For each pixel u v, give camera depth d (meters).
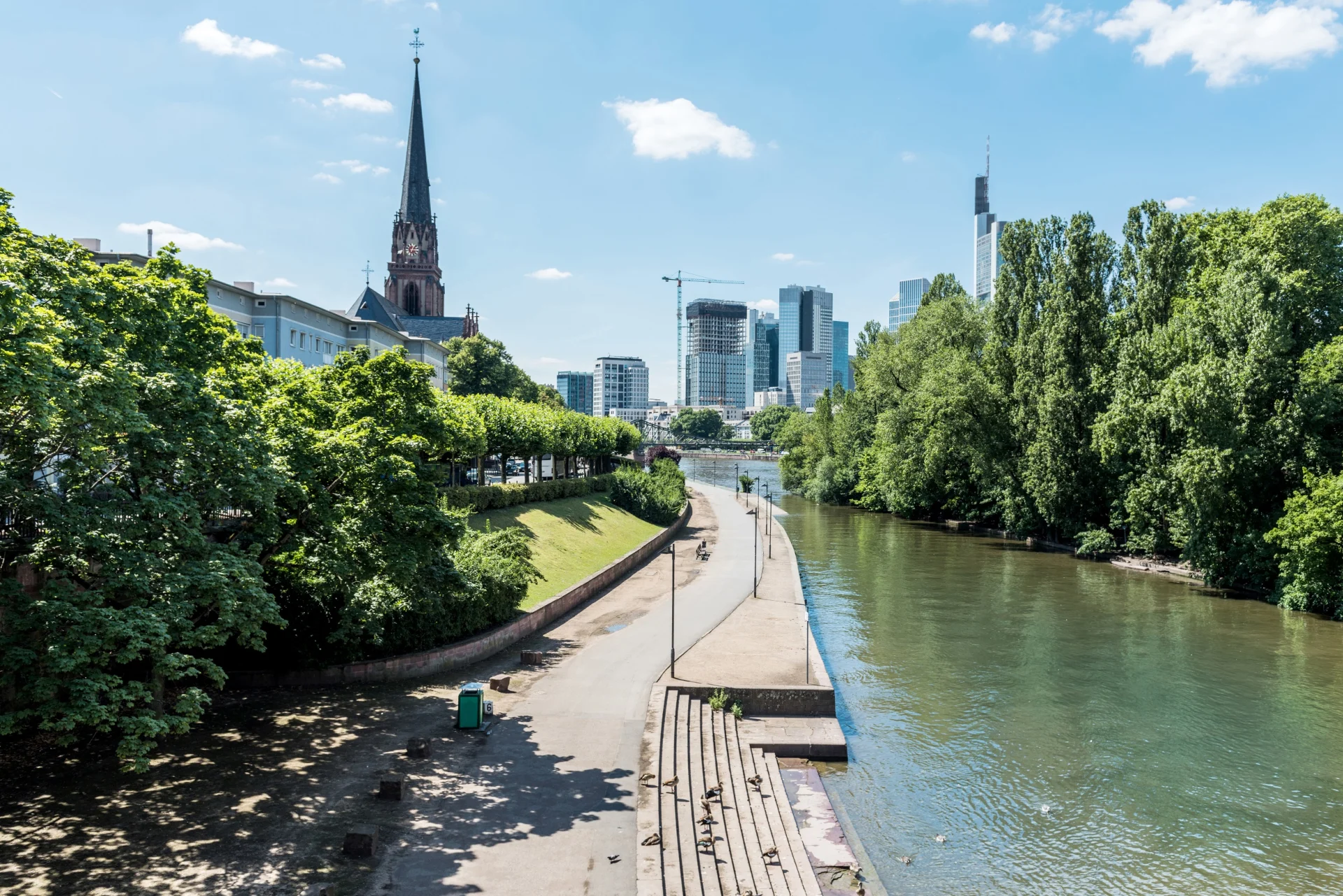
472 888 16.81
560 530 60.31
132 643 16.67
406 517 27.52
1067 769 27.70
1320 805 25.28
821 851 21.84
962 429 83.69
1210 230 68.12
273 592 29.47
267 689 29.55
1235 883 21.06
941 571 66.19
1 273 15.66
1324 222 53.91
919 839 23.08
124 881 16.36
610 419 121.69
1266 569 54.84
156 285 21.58
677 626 41.28
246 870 17.00
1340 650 42.28
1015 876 21.27
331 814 19.78
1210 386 54.28
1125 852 22.53
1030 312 81.94
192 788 20.89
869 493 111.56
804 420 166.25
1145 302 68.88
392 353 29.94
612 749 24.67
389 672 31.02
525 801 20.95
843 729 31.17
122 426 17.86
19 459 18.89
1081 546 73.69
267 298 76.06
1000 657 41.00
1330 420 51.47
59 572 19.33
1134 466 66.62
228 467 21.23
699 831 20.53
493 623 36.94
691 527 92.94
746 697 30.77
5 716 16.03
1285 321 53.47
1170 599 55.28
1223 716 32.72
